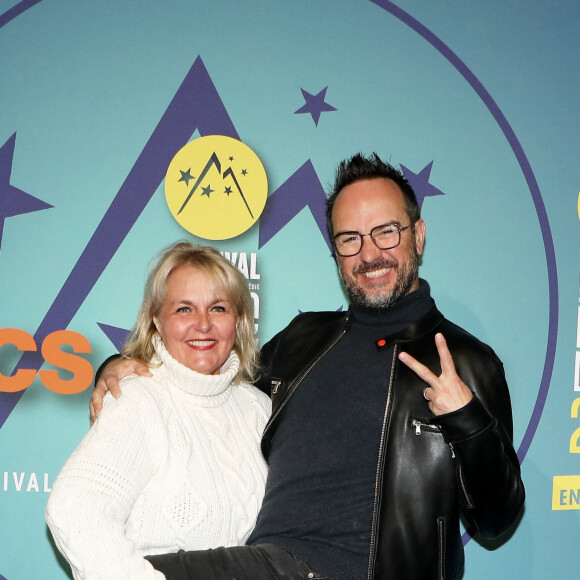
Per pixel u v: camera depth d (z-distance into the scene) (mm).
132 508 1215
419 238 1551
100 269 1885
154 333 1426
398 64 2014
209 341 1364
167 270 1387
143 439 1233
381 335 1455
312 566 1262
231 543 1308
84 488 1126
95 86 1883
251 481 1368
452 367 1237
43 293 1864
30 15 1856
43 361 1865
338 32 1986
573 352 2084
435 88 2031
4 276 1849
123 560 1094
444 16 2037
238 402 1471
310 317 1722
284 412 1469
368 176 1523
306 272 1971
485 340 2039
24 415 1856
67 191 1873
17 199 1854
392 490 1308
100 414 1263
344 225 1496
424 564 1295
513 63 2074
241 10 1941
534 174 2076
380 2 2004
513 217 2064
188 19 1918
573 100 2092
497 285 2049
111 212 1891
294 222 1967
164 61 1908
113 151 1891
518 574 2037
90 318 1882
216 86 1931
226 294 1389
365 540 1302
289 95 1962
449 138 2035
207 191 1928
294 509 1339
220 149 1932
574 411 2082
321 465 1354
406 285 1464
